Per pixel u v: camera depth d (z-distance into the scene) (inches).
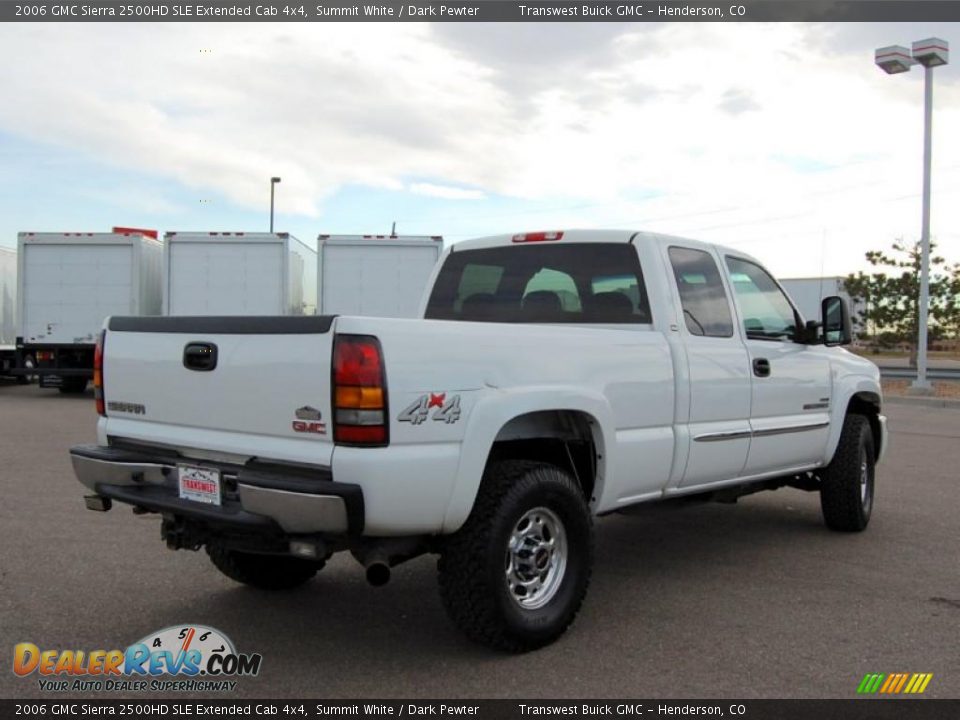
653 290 198.5
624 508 194.2
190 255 681.6
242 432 151.6
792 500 316.8
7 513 266.1
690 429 197.6
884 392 792.3
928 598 196.4
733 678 151.3
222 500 152.7
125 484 166.7
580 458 180.5
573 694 144.2
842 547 244.4
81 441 429.7
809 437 240.7
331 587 202.4
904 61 747.4
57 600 189.0
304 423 141.9
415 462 140.9
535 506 159.9
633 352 183.2
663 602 193.3
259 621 178.4
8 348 773.9
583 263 211.6
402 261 680.4
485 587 151.7
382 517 138.7
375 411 137.3
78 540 236.8
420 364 143.5
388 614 183.5
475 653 161.5
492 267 228.8
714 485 212.2
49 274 687.1
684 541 251.8
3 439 434.0
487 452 151.3
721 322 214.5
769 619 181.8
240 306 681.6
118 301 688.4
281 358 144.8
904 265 1083.3
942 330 1085.8
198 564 217.0
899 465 390.6
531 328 164.9
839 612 186.5
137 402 170.7
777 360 229.0
